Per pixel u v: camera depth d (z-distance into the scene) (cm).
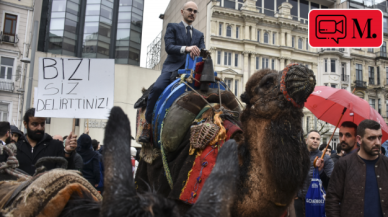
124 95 2420
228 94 309
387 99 3850
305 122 3148
